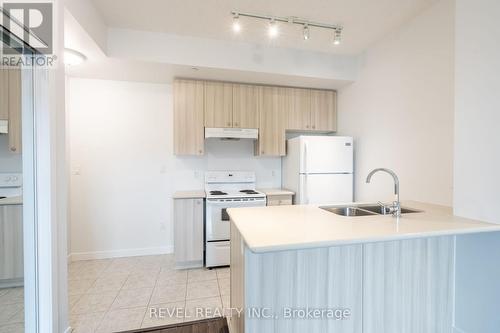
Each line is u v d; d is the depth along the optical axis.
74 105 3.15
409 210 1.97
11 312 1.49
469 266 1.62
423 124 2.34
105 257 3.26
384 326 1.58
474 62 1.55
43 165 1.48
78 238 3.17
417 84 2.40
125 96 3.30
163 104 3.41
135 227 3.36
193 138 3.15
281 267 1.43
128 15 2.35
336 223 1.51
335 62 3.20
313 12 2.33
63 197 1.67
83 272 2.82
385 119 2.79
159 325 1.91
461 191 1.66
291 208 1.98
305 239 1.20
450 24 2.09
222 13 2.33
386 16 2.40
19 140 1.47
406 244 1.61
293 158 3.36
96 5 2.19
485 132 1.51
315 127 3.59
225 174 3.53
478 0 1.52
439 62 2.18
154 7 2.23
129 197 3.34
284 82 3.32
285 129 3.47
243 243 1.38
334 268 1.50
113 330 1.85
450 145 2.10
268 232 1.32
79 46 2.30
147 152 3.38
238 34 2.71
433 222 1.53
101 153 3.24
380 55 2.86
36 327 1.48
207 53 2.79
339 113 3.64
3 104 1.46
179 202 2.91
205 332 1.84
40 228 1.47
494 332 1.50
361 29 2.64
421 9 2.30
